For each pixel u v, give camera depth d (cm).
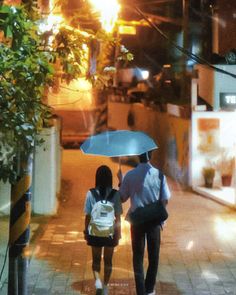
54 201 1281
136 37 2519
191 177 1589
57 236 1101
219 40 1866
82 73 677
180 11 2247
